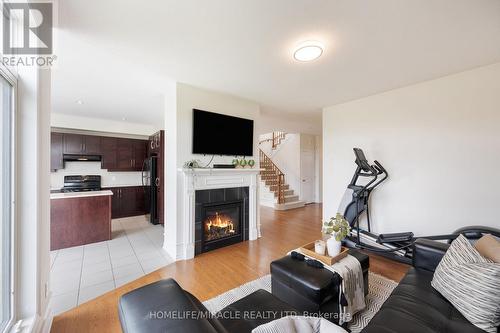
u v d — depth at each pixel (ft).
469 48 6.99
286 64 8.05
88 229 11.65
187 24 5.79
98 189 17.10
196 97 10.37
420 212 9.82
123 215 18.10
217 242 10.92
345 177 12.75
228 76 9.10
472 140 8.50
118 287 7.44
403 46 6.87
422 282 5.36
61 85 10.17
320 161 25.36
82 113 15.46
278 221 16.55
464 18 5.53
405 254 8.76
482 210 8.29
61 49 6.97
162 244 11.55
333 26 5.89
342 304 5.36
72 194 11.56
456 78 8.85
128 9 5.19
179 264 9.20
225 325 3.76
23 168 4.57
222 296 6.88
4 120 4.30
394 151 10.66
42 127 5.13
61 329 5.52
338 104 13.05
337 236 6.51
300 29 6.02
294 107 13.87
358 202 10.51
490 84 8.11
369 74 8.91
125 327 2.57
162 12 5.32
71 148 16.14
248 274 8.32
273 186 23.39
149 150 18.12
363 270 6.50
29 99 4.62
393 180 10.70
